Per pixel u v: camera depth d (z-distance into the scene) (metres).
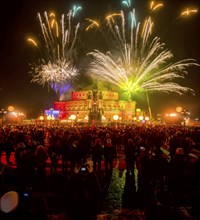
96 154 17.38
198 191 11.91
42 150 14.20
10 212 7.45
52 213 10.14
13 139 21.75
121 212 10.47
